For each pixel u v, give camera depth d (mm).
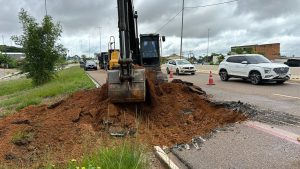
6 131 9258
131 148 6406
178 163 6910
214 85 21672
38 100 16734
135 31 13953
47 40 31297
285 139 7867
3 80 51500
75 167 5746
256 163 6512
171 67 36625
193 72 35062
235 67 23516
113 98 10102
